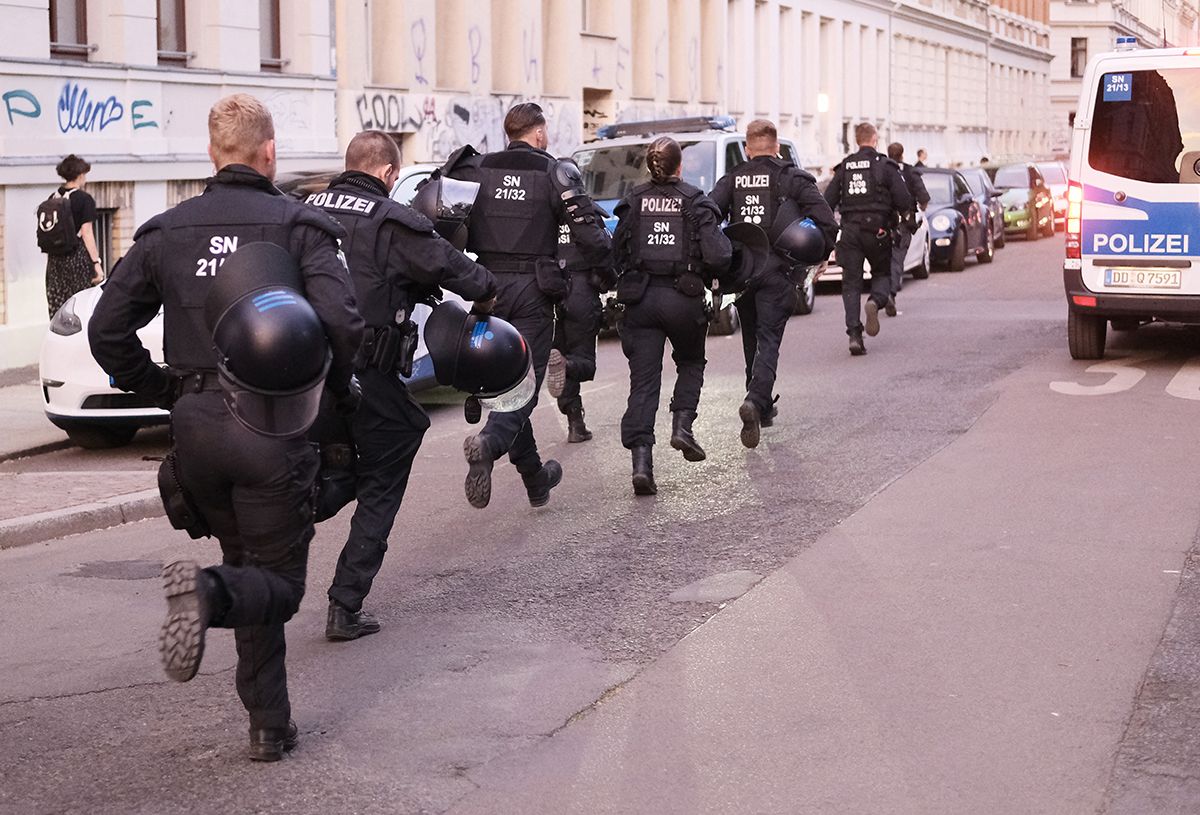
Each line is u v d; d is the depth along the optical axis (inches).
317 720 198.5
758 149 382.3
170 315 179.8
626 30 1239.5
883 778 174.4
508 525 310.5
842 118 1791.3
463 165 313.6
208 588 163.8
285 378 167.2
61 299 526.0
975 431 400.5
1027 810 165.0
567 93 1143.0
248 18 766.5
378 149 234.5
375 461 234.5
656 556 280.4
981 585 253.8
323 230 179.6
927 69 2170.3
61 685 218.7
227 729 197.3
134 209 679.1
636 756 183.2
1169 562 266.8
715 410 452.1
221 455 174.9
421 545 295.4
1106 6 3282.5
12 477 370.9
